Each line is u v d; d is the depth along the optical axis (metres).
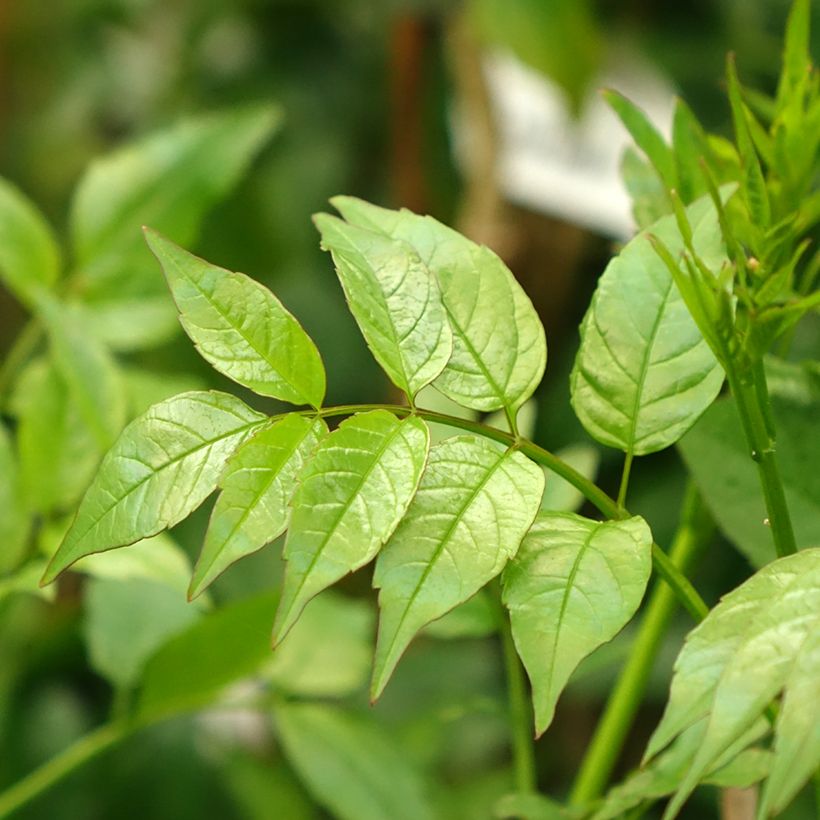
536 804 0.78
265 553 1.38
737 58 1.40
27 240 0.95
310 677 0.92
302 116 1.60
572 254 1.39
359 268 0.69
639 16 1.42
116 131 1.74
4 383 0.94
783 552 0.70
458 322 0.70
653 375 0.70
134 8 1.70
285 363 0.68
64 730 1.32
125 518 0.67
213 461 0.67
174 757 1.33
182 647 0.85
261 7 1.63
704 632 0.65
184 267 0.68
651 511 1.33
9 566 0.85
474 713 1.38
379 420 0.67
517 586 0.66
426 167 1.46
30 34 1.69
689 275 0.69
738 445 0.78
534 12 1.26
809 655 0.62
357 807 0.89
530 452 0.69
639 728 1.35
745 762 0.73
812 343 1.26
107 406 0.85
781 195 0.74
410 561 0.65
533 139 1.29
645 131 0.79
